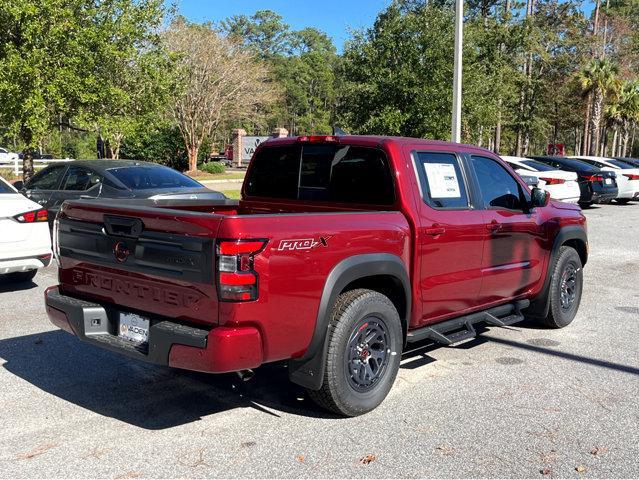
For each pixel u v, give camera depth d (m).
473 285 5.27
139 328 4.10
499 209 5.57
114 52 15.42
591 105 51.84
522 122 43.34
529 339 6.33
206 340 3.56
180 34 33.03
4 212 7.38
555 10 48.66
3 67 13.88
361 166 4.89
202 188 10.11
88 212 4.30
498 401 4.64
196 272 3.63
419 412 4.41
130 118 16.52
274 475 3.49
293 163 5.38
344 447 3.85
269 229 3.67
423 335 4.85
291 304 3.79
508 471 3.57
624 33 63.03
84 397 4.61
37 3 14.16
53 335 6.12
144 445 3.84
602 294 8.45
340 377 4.10
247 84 36.00
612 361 5.62
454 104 13.41
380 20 19.61
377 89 18.95
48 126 15.45
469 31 20.14
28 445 3.83
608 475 3.55
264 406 4.49
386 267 4.34
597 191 19.28
